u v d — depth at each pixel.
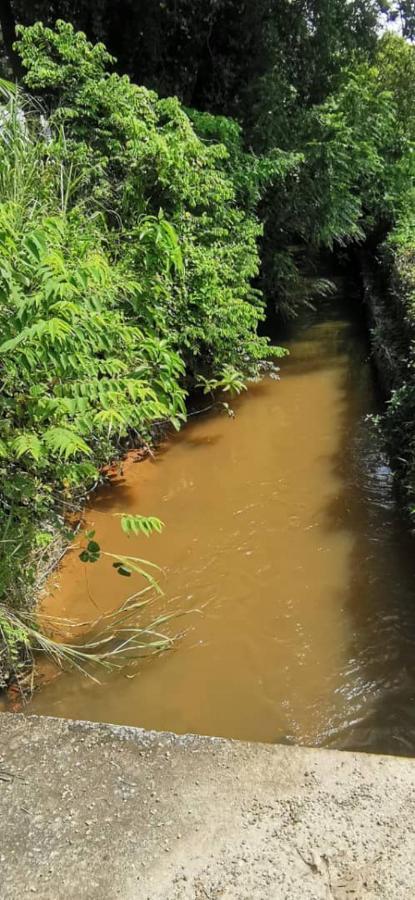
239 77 7.96
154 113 4.95
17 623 2.57
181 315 4.84
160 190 4.73
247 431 5.27
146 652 2.90
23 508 2.73
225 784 1.59
